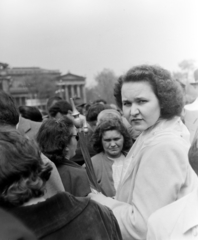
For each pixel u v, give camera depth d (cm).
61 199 111
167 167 134
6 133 117
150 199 133
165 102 147
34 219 103
